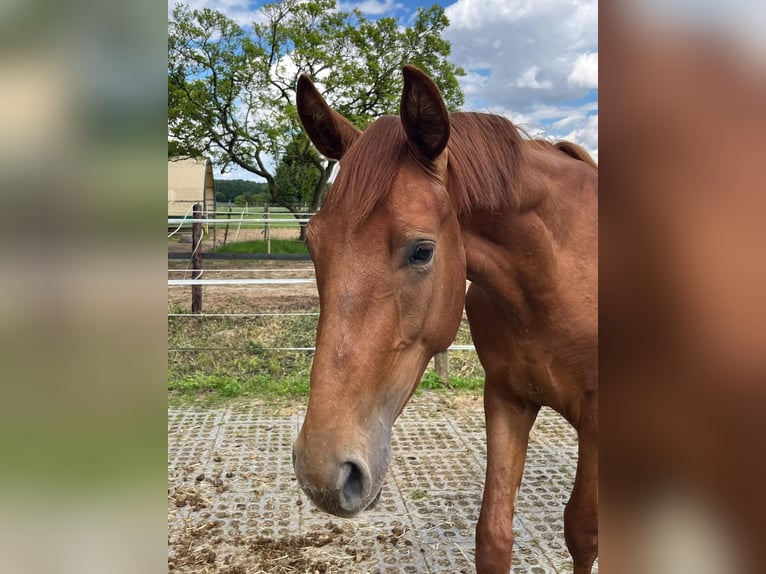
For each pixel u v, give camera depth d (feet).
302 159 47.03
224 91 45.11
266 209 51.03
